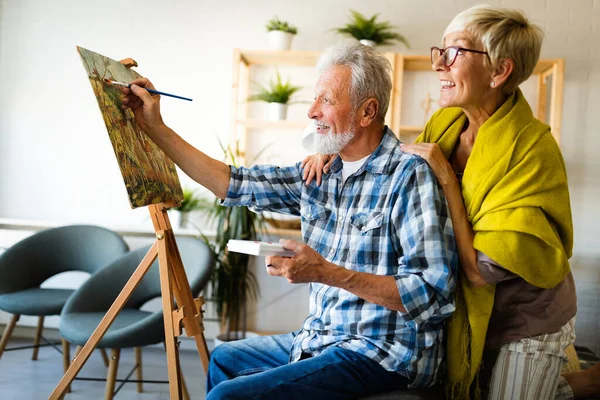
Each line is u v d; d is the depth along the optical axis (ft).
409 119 12.94
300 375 5.17
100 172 13.53
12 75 13.64
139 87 5.63
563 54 12.62
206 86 13.38
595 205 12.57
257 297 13.20
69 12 13.52
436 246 5.24
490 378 5.91
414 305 5.13
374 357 5.34
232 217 11.80
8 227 13.29
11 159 13.66
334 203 5.97
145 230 12.71
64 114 13.56
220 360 6.18
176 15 13.39
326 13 13.09
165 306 6.08
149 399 9.96
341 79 5.63
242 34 13.30
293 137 13.26
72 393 10.01
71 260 11.34
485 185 5.53
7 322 13.20
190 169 6.09
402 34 12.90
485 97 5.79
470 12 5.65
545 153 5.59
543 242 5.39
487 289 5.63
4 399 9.51
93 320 8.97
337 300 5.65
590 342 12.53
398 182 5.52
